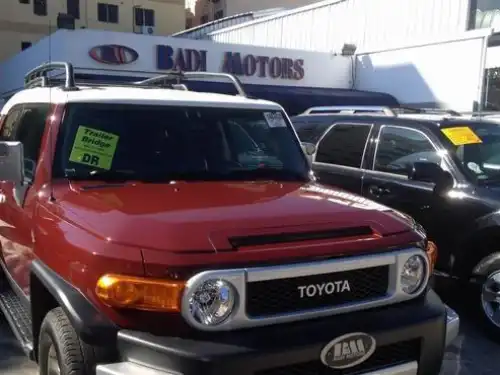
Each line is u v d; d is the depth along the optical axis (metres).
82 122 3.62
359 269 2.67
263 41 26.12
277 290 2.50
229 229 2.60
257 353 2.37
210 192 3.28
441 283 5.57
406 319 2.71
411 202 5.35
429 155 5.39
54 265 2.83
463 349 4.61
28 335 3.48
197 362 2.32
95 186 3.36
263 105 4.31
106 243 2.53
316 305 2.58
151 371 2.37
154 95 4.01
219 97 4.31
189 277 2.38
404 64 19.08
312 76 20.81
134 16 43.97
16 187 3.80
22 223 3.58
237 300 2.41
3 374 3.99
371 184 5.79
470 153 5.26
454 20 18.00
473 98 16.61
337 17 22.44
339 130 6.52
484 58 16.25
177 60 18.05
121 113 3.75
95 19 42.78
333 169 6.31
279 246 2.55
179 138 3.81
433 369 2.84
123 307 2.43
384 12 20.45
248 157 3.98
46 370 2.96
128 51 17.16
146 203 2.96
